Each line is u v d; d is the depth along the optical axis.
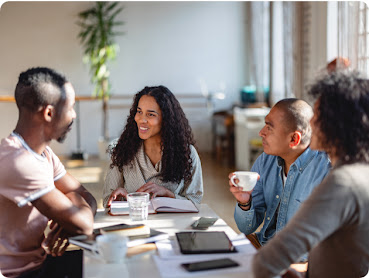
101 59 6.46
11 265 1.37
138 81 7.23
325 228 1.04
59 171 1.64
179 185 2.03
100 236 1.23
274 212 1.79
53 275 1.45
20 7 6.85
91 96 7.11
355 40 3.44
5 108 6.88
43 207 1.33
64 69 7.02
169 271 1.13
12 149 1.29
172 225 1.55
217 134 6.86
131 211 1.60
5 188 1.28
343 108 1.11
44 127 1.33
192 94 7.38
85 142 7.19
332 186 1.06
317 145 1.19
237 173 1.63
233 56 7.40
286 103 1.65
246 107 6.06
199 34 7.30
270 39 5.75
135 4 7.11
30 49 6.93
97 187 4.55
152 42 7.21
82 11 6.98
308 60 4.57
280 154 1.69
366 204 1.06
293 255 1.04
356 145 1.10
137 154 2.02
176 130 1.99
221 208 3.81
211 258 1.21
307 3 4.55
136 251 1.29
